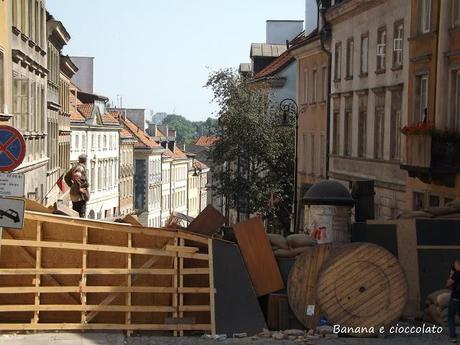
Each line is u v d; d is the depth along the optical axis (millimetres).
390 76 41094
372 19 44094
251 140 55406
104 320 18797
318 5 56469
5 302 18562
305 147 58312
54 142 66062
